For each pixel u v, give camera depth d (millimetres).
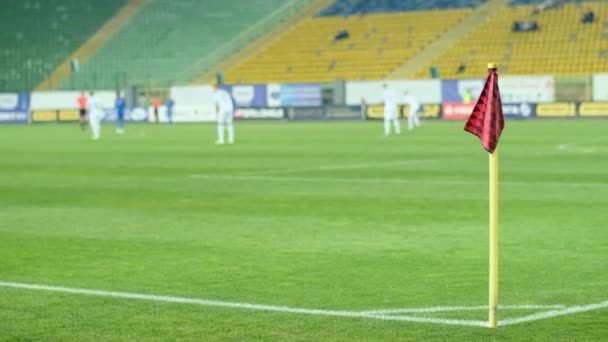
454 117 165500
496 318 20141
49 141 112562
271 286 25266
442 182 55156
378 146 92375
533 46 179250
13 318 21719
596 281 25484
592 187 51188
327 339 19375
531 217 39188
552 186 51938
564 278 25938
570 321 20734
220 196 48969
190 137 118688
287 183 55750
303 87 177500
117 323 21094
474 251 30750
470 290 24391
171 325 20844
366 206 43781
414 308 22250
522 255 29844
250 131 132500
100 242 33656
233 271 27578
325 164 70250
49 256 30703
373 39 195375
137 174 63625
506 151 81562
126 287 25344
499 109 19062
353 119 170750
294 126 149500
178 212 42406
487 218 39062
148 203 46156
